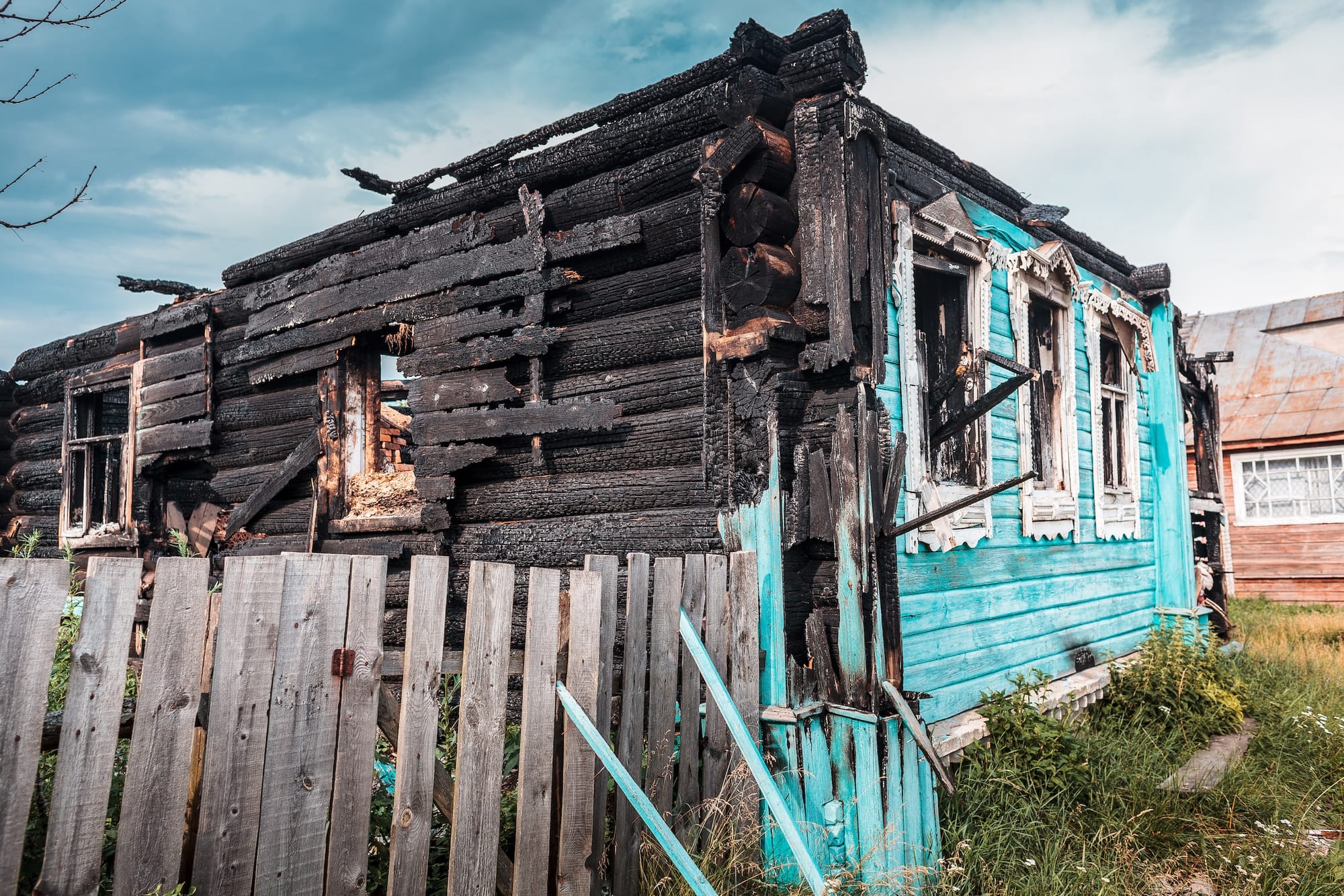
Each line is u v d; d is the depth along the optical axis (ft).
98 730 6.24
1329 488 48.65
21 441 30.04
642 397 14.83
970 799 14.49
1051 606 20.48
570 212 16.11
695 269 14.44
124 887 6.31
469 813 8.34
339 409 19.81
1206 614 28.22
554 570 9.21
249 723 7.04
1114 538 24.22
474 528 16.85
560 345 16.05
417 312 18.15
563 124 16.34
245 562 7.07
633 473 14.84
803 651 13.35
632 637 10.21
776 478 12.91
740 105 13.83
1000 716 16.33
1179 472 27.63
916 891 11.94
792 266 13.66
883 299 13.76
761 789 9.87
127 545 24.39
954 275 17.71
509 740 11.93
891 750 12.41
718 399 13.69
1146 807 15.49
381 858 9.32
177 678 6.66
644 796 8.70
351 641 7.79
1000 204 19.98
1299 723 20.77
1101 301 23.88
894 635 13.19
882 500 13.29
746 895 10.73
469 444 16.89
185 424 23.16
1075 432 21.94
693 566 11.23
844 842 12.03
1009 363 16.37
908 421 15.15
